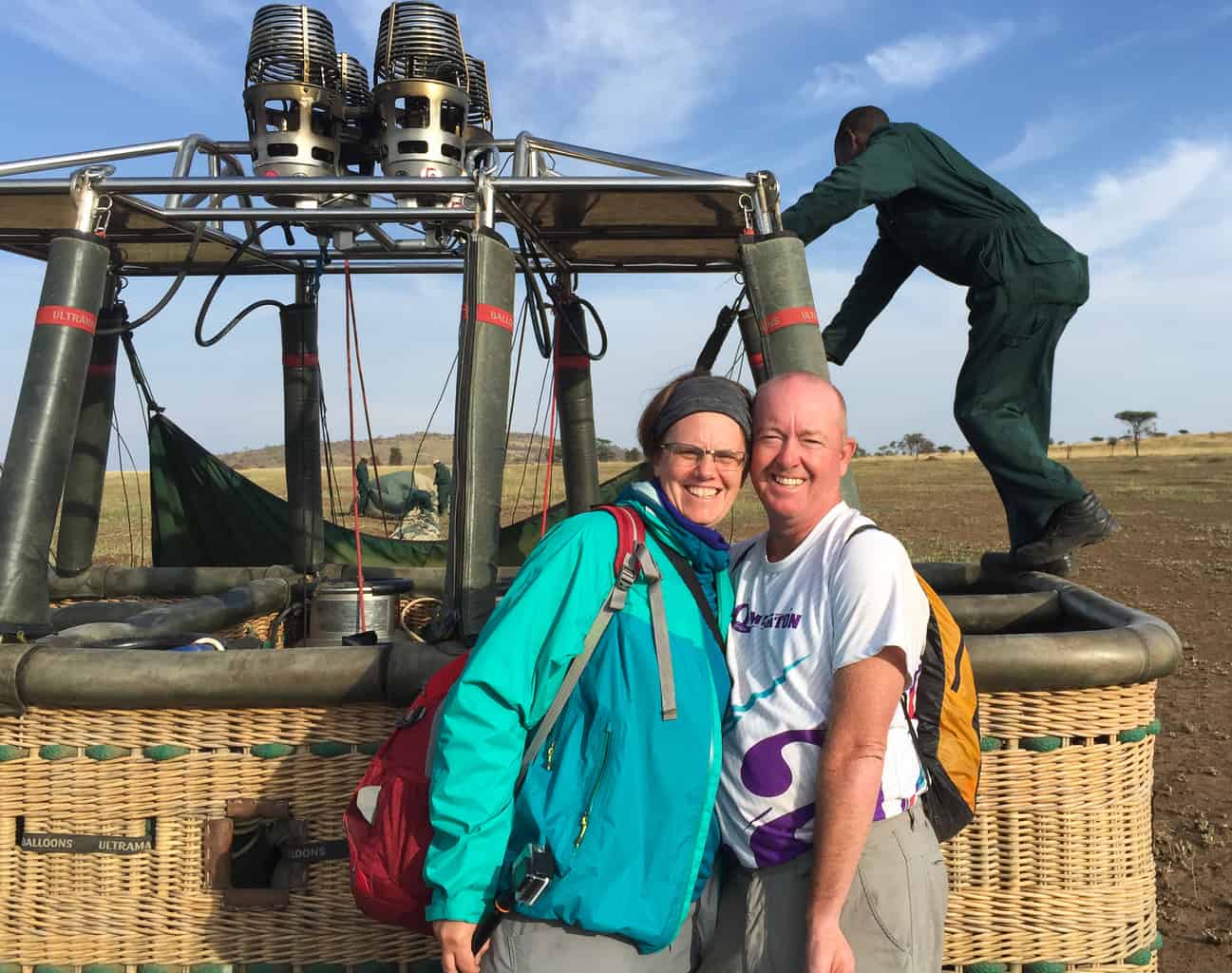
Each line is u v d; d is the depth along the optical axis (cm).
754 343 514
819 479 222
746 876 216
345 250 448
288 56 395
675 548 222
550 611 208
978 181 422
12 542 327
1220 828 515
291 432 598
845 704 200
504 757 202
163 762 293
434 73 393
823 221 387
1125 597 1247
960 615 414
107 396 552
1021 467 433
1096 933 297
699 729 205
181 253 541
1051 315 423
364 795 230
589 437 589
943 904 218
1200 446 11331
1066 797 294
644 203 408
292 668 282
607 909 196
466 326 309
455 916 199
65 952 297
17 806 295
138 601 568
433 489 1306
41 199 367
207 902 295
